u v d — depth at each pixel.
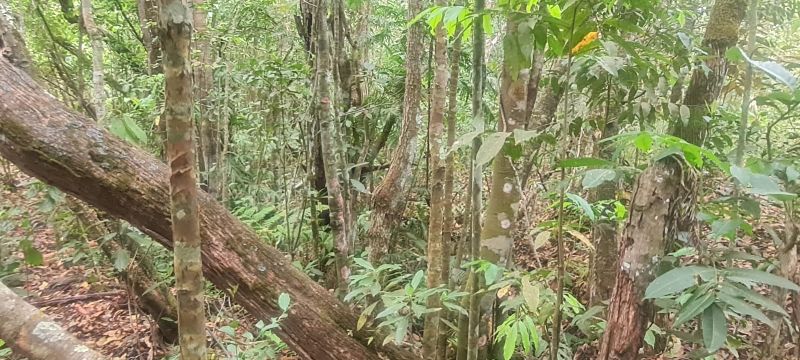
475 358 2.38
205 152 5.28
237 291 2.88
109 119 4.35
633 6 2.31
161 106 4.86
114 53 6.97
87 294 4.81
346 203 3.81
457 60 2.58
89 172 2.62
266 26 5.97
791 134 3.59
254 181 5.84
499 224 2.35
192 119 1.46
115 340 4.27
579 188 3.82
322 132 2.99
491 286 2.07
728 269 1.51
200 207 2.83
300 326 2.86
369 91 5.48
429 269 2.72
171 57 1.38
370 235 4.48
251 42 6.15
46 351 1.68
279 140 5.11
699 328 2.45
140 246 4.11
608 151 3.39
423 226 5.17
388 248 4.51
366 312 2.69
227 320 3.96
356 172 5.07
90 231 4.07
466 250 3.25
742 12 2.40
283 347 3.40
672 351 2.69
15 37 3.19
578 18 1.83
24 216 4.54
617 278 2.03
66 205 3.92
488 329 2.67
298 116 4.80
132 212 2.73
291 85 4.79
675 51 2.75
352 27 5.87
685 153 1.60
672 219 1.89
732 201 2.07
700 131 2.46
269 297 2.87
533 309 1.93
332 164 3.01
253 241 2.93
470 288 2.40
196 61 4.86
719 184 3.04
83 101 4.29
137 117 4.81
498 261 2.36
